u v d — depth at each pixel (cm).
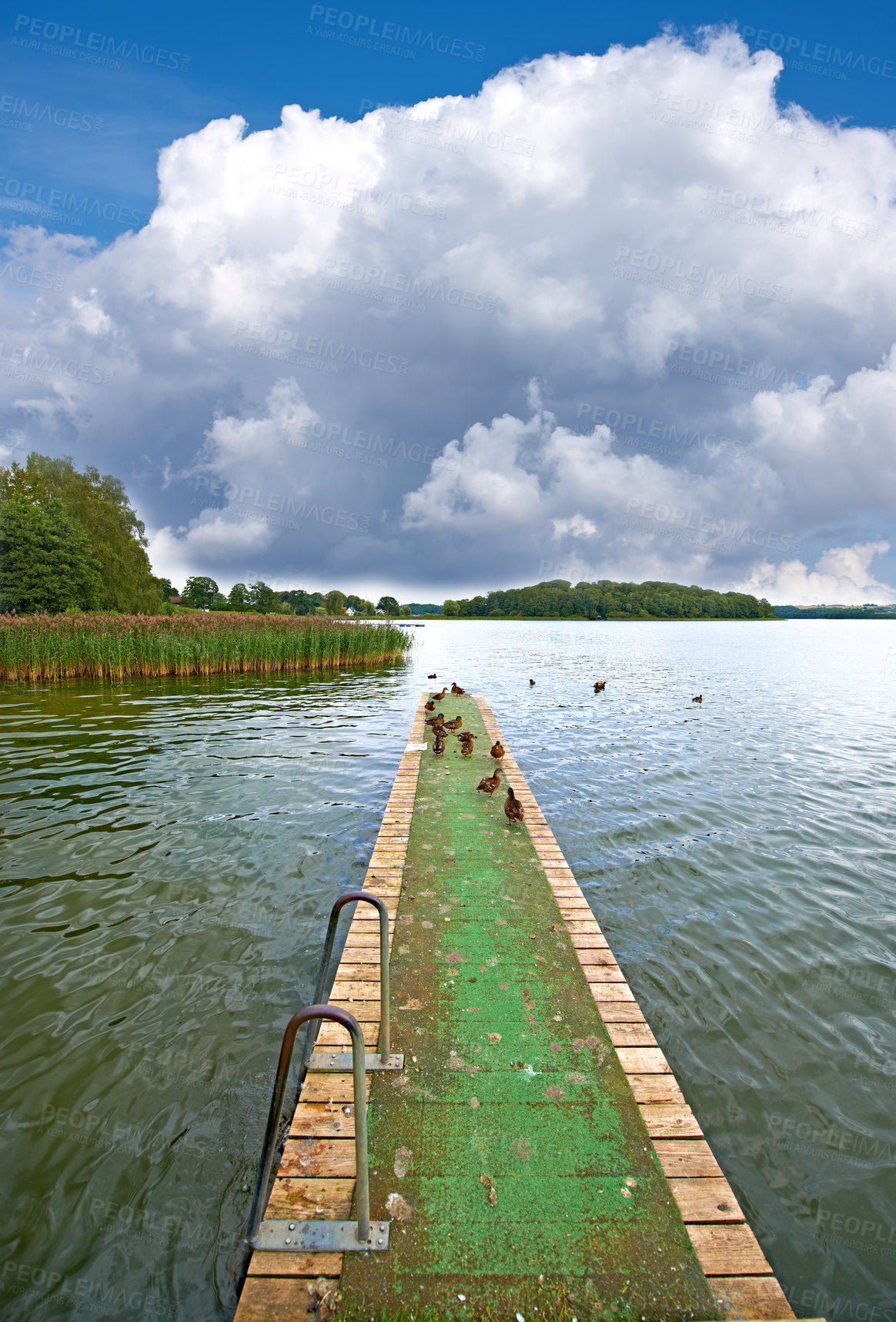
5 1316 322
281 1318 282
